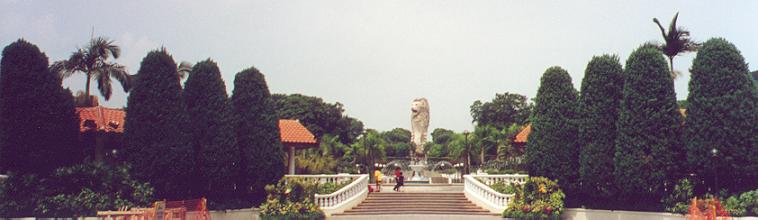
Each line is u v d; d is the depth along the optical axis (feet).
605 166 107.14
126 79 158.51
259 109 115.75
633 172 101.76
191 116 108.88
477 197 124.88
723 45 97.45
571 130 115.03
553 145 115.14
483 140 232.53
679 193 99.19
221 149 108.47
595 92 110.11
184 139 104.37
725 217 87.81
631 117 103.19
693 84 99.35
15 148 93.81
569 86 117.29
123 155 105.29
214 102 109.50
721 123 95.45
